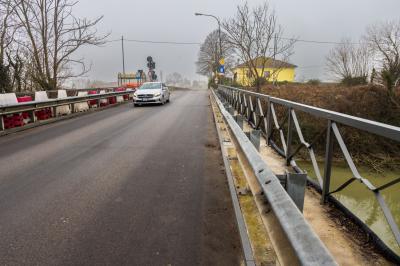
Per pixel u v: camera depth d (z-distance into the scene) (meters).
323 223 2.95
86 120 11.76
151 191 4.35
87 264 2.68
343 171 9.68
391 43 31.97
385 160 10.15
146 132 8.98
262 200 2.16
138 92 17.67
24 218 3.56
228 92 16.25
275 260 2.34
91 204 3.92
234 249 2.88
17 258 2.78
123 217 3.55
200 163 5.75
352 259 2.40
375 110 13.95
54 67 17.02
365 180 2.57
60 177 4.99
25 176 5.07
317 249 1.27
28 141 7.93
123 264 2.67
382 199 2.37
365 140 10.41
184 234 3.16
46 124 10.83
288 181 2.35
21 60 16.70
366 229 2.72
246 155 2.97
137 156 6.26
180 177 4.95
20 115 9.86
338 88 18.02
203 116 12.62
